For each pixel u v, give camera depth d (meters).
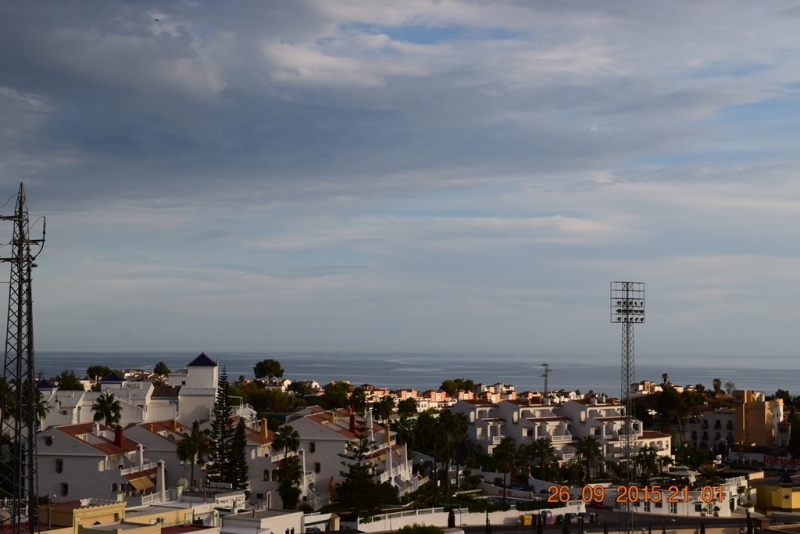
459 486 175.00
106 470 128.50
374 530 128.62
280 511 115.88
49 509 94.06
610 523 152.12
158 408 193.12
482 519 145.75
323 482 153.38
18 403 86.69
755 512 172.12
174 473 142.50
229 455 140.00
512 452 178.50
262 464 144.38
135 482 128.25
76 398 177.50
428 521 137.25
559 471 185.75
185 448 136.50
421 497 157.00
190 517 109.94
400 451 177.88
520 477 183.38
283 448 153.88
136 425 146.00
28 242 86.81
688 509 165.12
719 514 166.75
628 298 161.62
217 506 119.69
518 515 149.12
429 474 183.38
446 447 168.12
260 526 106.06
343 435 153.88
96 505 100.06
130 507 112.75
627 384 161.12
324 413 177.00
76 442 129.25
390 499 146.50
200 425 171.00
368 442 145.75
